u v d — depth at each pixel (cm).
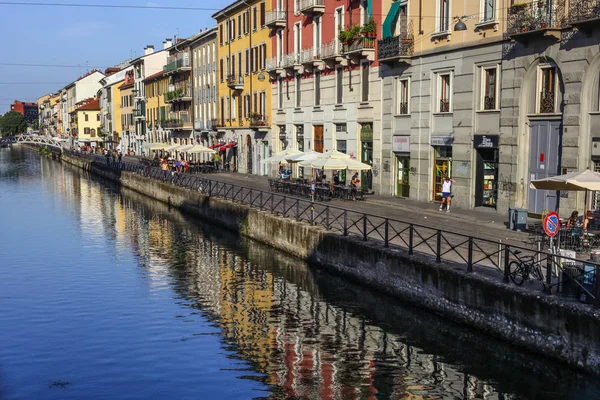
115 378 1255
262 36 5144
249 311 1709
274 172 4919
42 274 2206
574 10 2148
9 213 3975
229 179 4816
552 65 2300
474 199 2755
